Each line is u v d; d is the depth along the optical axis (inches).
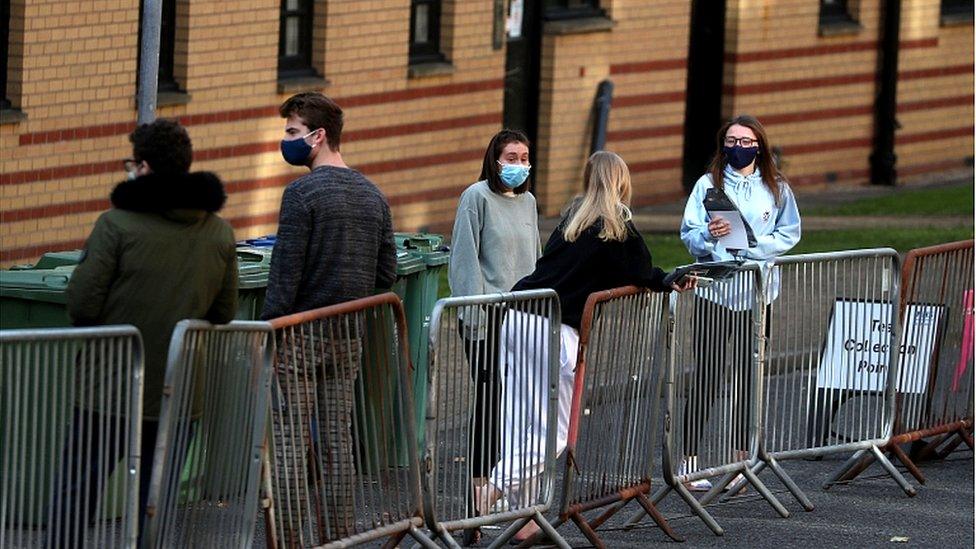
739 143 824.9
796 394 832.9
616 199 732.7
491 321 693.3
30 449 579.2
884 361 855.7
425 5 1525.6
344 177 698.8
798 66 1882.4
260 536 724.7
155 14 820.6
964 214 1764.3
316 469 659.4
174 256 625.6
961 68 2090.3
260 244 859.4
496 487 706.2
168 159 626.2
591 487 737.6
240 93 1344.7
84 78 1220.5
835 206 1797.5
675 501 839.7
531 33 1651.1
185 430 610.9
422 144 1520.7
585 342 709.9
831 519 812.6
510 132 776.9
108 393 586.9
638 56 1726.1
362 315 668.1
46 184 1203.9
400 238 883.4
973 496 862.5
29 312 721.6
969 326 903.1
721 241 784.3
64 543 588.4
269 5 1357.0
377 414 677.9
